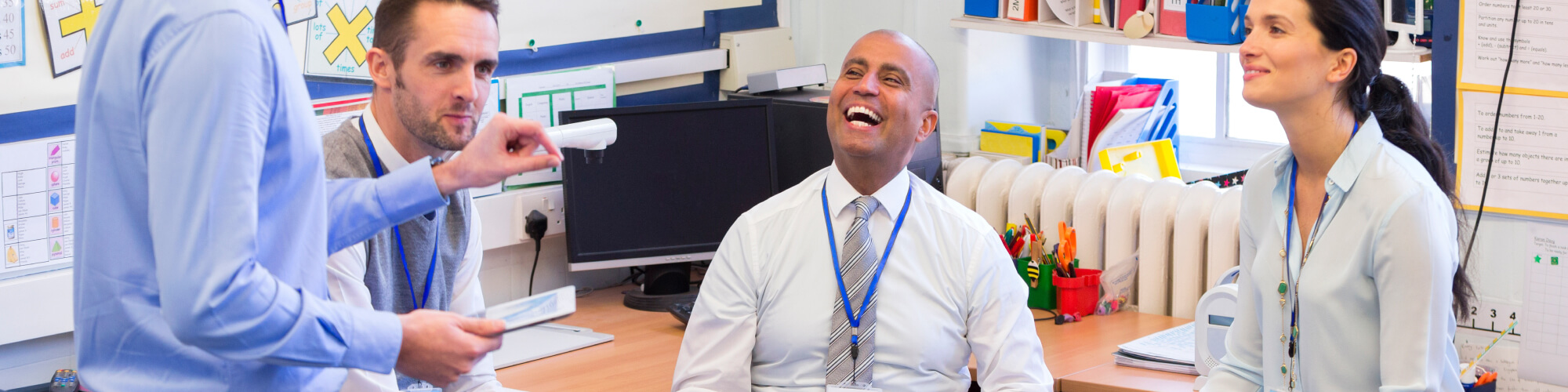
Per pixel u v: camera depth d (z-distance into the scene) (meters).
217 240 0.83
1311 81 1.51
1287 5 1.50
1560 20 2.19
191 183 0.83
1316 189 1.60
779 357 1.86
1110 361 2.39
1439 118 2.37
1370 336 1.55
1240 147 3.31
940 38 3.42
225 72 0.85
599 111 2.84
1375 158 1.51
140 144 0.89
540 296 1.01
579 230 2.87
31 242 2.30
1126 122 3.15
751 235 1.89
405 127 1.41
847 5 3.59
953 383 1.88
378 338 0.92
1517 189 2.30
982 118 3.48
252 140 0.86
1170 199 2.82
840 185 1.88
